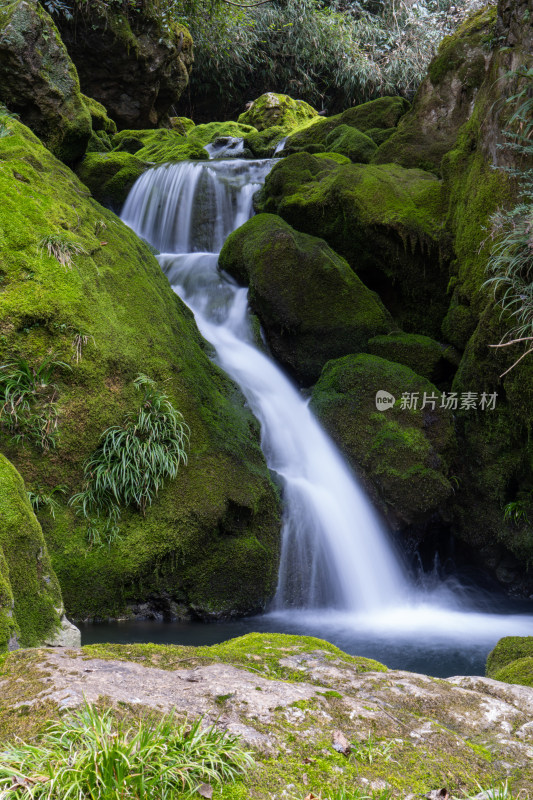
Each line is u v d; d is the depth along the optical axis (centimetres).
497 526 689
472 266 704
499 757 218
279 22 1947
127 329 607
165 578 541
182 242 1012
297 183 919
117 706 205
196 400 630
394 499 654
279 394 767
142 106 1389
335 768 197
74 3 1198
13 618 322
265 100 1577
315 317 800
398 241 794
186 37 1453
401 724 227
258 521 606
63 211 639
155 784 175
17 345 521
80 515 520
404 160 917
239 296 857
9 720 202
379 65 2066
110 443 544
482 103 759
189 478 569
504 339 643
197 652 285
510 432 677
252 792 181
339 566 638
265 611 591
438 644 507
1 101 904
